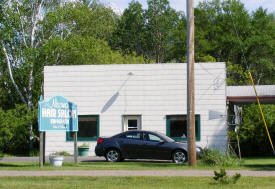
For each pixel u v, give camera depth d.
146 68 25.75
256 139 27.73
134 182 12.34
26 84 31.98
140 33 58.72
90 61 35.06
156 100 25.53
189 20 17.50
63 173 14.81
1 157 26.28
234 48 50.72
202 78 25.14
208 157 18.39
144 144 20.27
